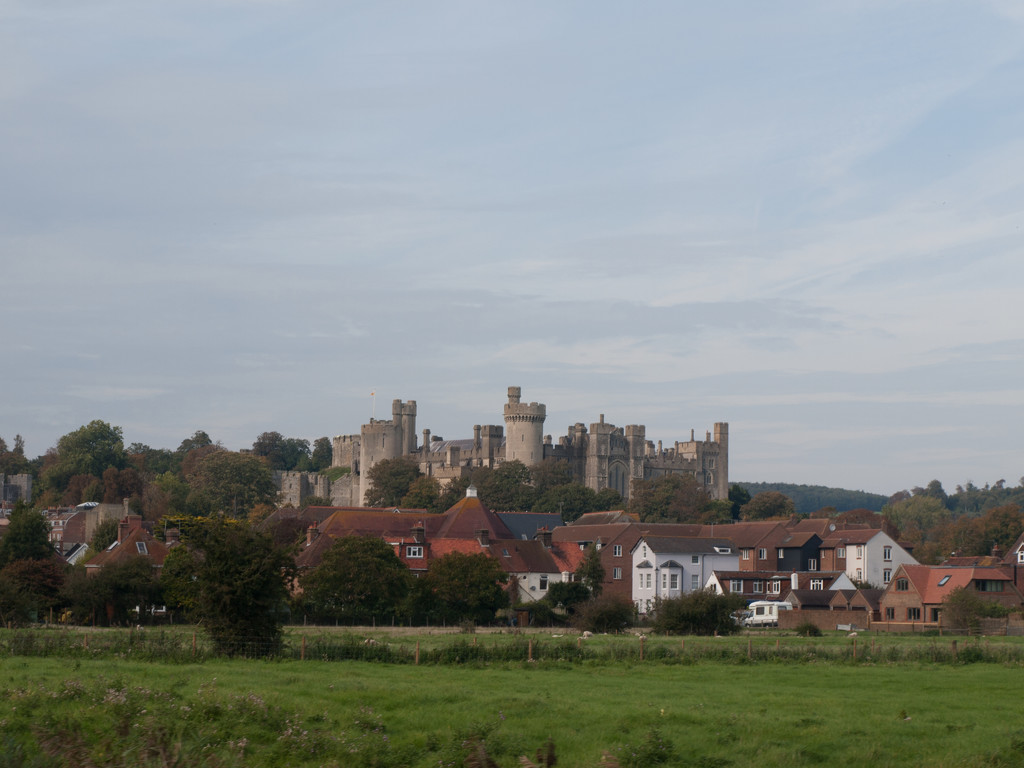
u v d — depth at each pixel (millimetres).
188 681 44344
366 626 99875
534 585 126062
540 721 37406
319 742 31797
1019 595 108625
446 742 33250
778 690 48688
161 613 98500
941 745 35312
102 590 96812
